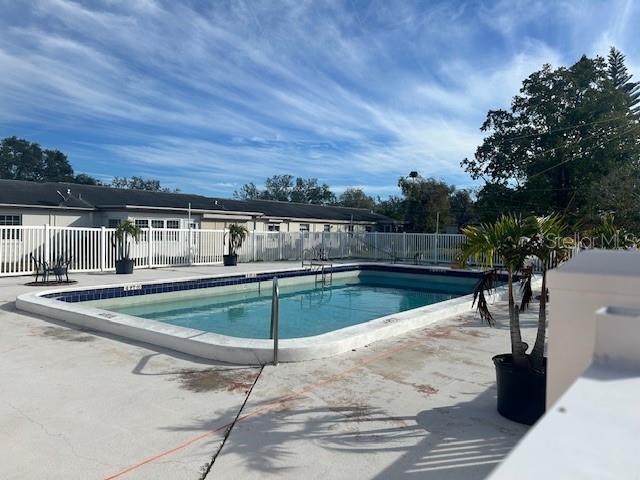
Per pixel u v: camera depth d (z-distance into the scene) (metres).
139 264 16.12
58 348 5.61
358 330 6.05
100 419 3.55
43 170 62.41
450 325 7.27
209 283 13.38
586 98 22.55
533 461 0.79
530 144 24.42
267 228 26.94
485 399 4.06
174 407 3.81
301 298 13.38
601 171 21.94
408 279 18.17
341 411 3.76
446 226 34.94
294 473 2.79
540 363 3.74
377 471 2.81
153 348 5.66
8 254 13.29
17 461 2.90
